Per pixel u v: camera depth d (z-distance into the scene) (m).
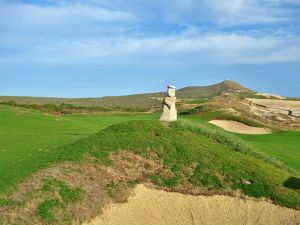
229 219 22.16
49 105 66.88
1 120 40.09
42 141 29.28
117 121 51.12
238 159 27.06
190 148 26.61
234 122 57.22
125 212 20.97
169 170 24.64
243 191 24.16
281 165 29.73
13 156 24.30
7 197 18.78
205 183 24.12
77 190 20.61
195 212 22.22
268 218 22.53
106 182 22.38
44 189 19.78
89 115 60.91
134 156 25.00
